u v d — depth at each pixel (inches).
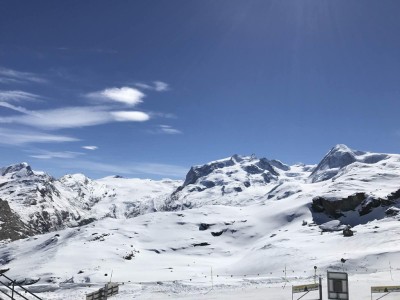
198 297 1897.1
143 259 6870.1
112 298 2039.9
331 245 5290.4
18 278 5506.9
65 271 5733.3
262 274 4574.3
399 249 4104.3
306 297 1600.6
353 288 1737.2
